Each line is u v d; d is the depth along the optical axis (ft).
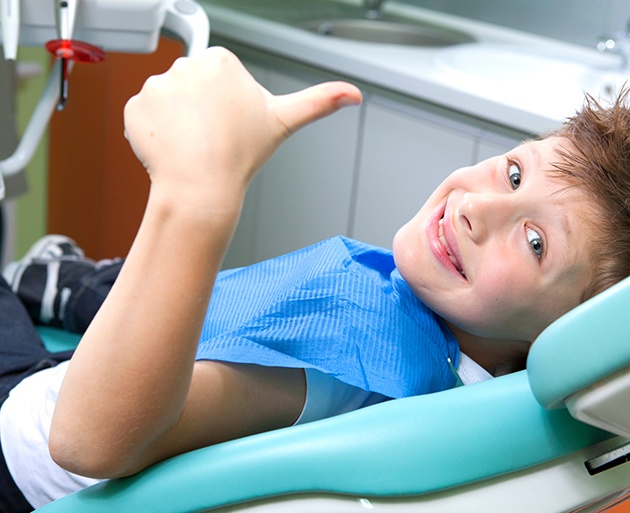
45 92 4.54
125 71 8.11
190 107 2.40
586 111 3.19
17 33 4.02
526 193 3.00
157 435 2.50
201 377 2.69
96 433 2.42
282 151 7.40
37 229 8.62
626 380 2.19
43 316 4.70
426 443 2.45
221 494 2.49
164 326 2.36
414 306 3.22
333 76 6.91
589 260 2.96
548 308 3.03
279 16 7.94
